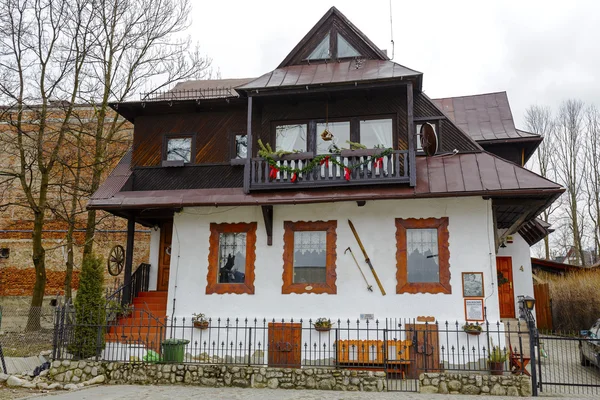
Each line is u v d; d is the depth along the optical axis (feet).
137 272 50.55
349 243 42.88
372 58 48.67
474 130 55.06
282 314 42.65
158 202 44.16
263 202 42.22
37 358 43.16
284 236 44.11
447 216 41.65
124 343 42.70
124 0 65.36
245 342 38.65
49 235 80.48
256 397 31.35
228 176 48.32
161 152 50.37
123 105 49.83
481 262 40.40
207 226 45.65
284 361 41.37
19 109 61.82
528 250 59.82
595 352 42.52
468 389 33.37
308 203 42.65
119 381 36.70
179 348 37.73
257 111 49.42
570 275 75.31
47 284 79.00
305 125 47.55
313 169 43.47
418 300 40.75
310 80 44.98
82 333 39.17
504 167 41.57
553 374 41.70
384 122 46.32
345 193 41.91
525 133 52.95
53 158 63.36
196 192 45.75
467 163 42.83
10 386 35.55
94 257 41.73
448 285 40.52
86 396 31.50
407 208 42.50
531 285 58.90
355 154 42.83
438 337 39.27
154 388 34.76
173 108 50.37
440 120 45.68
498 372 36.09
